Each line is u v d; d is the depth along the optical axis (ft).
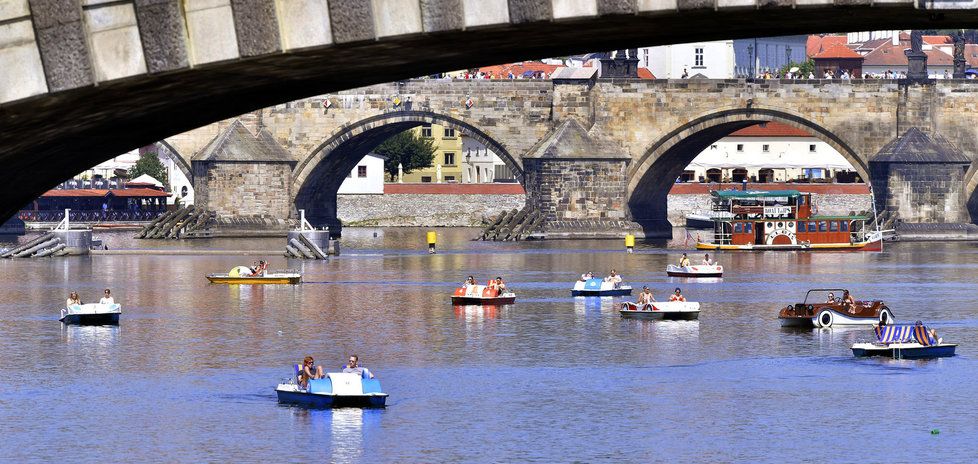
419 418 285.64
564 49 122.93
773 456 252.83
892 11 105.50
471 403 303.07
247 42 99.96
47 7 98.63
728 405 301.63
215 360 363.15
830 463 247.29
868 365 357.00
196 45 99.86
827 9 103.91
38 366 351.25
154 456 250.78
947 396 312.09
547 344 395.75
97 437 266.77
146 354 372.58
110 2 99.30
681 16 102.53
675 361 364.38
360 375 301.43
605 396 312.29
